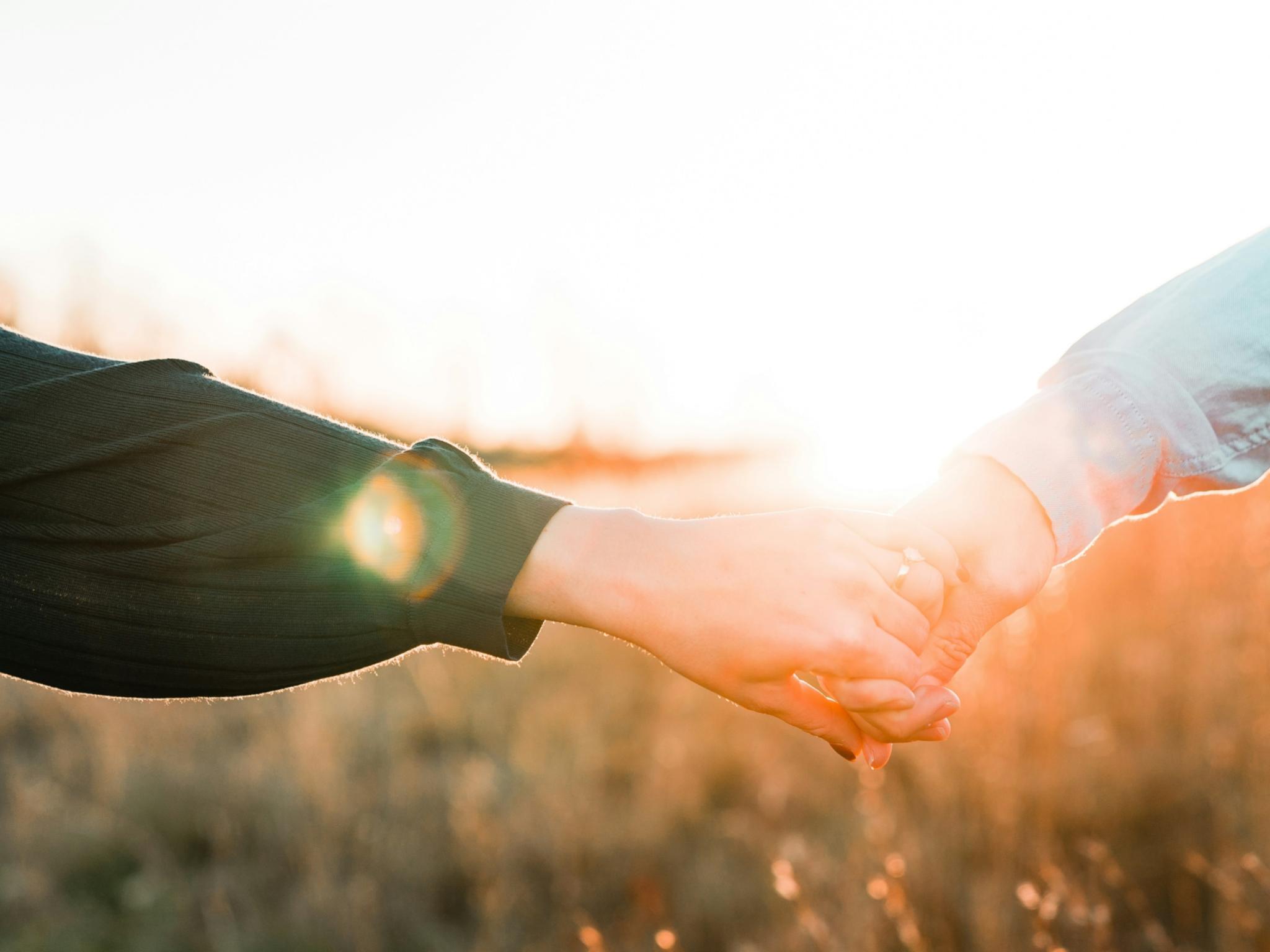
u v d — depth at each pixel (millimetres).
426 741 3867
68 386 751
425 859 2803
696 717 3674
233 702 4141
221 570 750
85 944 2551
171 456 755
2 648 733
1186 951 1975
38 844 3041
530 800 3062
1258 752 2377
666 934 1527
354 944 2477
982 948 1958
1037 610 2988
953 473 1158
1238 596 2947
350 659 787
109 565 733
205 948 2504
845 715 1033
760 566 921
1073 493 1104
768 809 2902
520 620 861
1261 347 1069
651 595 877
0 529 722
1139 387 1093
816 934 1666
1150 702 2678
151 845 2998
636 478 24594
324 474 797
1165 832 2361
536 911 2584
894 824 2359
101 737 3771
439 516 814
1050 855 2182
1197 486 1113
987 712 2584
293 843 2885
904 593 1038
